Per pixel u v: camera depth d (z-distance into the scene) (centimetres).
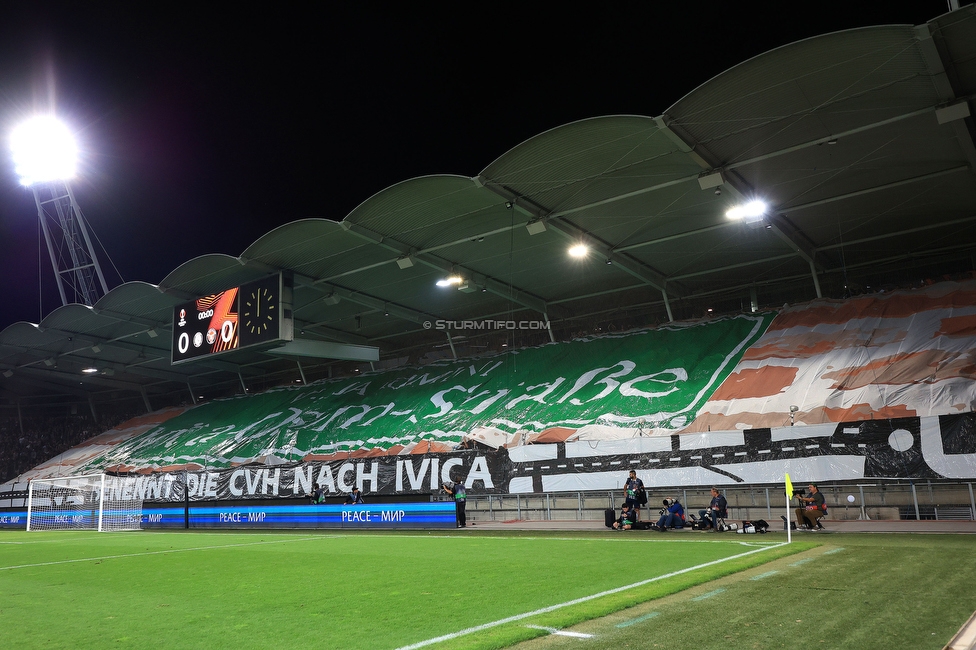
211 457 3584
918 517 1725
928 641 538
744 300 3086
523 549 1388
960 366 2022
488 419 2867
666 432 2288
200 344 3064
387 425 3212
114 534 2569
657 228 2478
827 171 2027
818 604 688
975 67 1533
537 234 2469
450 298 3350
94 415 5469
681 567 1007
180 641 654
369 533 2109
